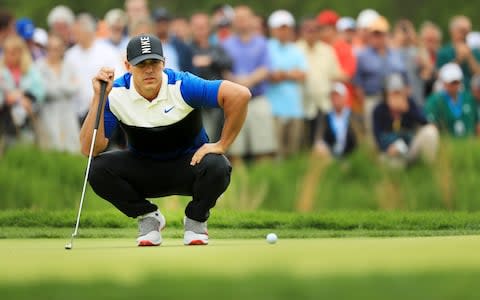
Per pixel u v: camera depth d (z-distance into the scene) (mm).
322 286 13500
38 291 13484
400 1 90812
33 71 44469
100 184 23156
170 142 22875
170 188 23500
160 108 22594
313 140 45844
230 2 85562
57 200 41906
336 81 46219
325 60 46406
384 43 47062
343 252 18969
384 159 45719
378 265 16312
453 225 28391
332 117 45969
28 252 20359
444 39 91062
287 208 44188
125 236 26578
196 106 22719
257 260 17469
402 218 29906
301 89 45906
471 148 46406
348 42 50406
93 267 16734
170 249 21016
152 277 14742
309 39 46625
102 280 14555
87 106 44500
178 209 35438
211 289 13383
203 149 22891
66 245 21984
